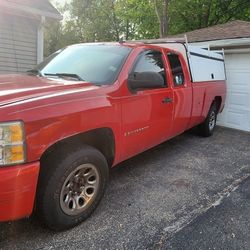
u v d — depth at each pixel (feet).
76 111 9.61
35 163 8.46
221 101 24.66
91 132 10.60
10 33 29.58
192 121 19.34
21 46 30.63
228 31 32.58
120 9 84.43
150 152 19.16
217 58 24.11
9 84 10.36
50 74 12.96
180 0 73.51
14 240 9.46
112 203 12.04
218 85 23.47
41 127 8.58
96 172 10.68
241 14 75.82
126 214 11.27
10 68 30.30
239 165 17.69
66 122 9.29
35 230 9.98
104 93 10.98
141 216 11.19
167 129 15.66
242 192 13.80
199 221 11.06
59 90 10.07
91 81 11.84
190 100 17.87
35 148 8.44
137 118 12.74
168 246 9.55
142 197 12.72
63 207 9.66
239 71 28.14
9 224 10.23
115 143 11.74
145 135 13.64
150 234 10.11
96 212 11.25
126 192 13.10
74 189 10.04
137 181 14.37
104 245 9.45
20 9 27.45
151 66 14.33
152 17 76.43
